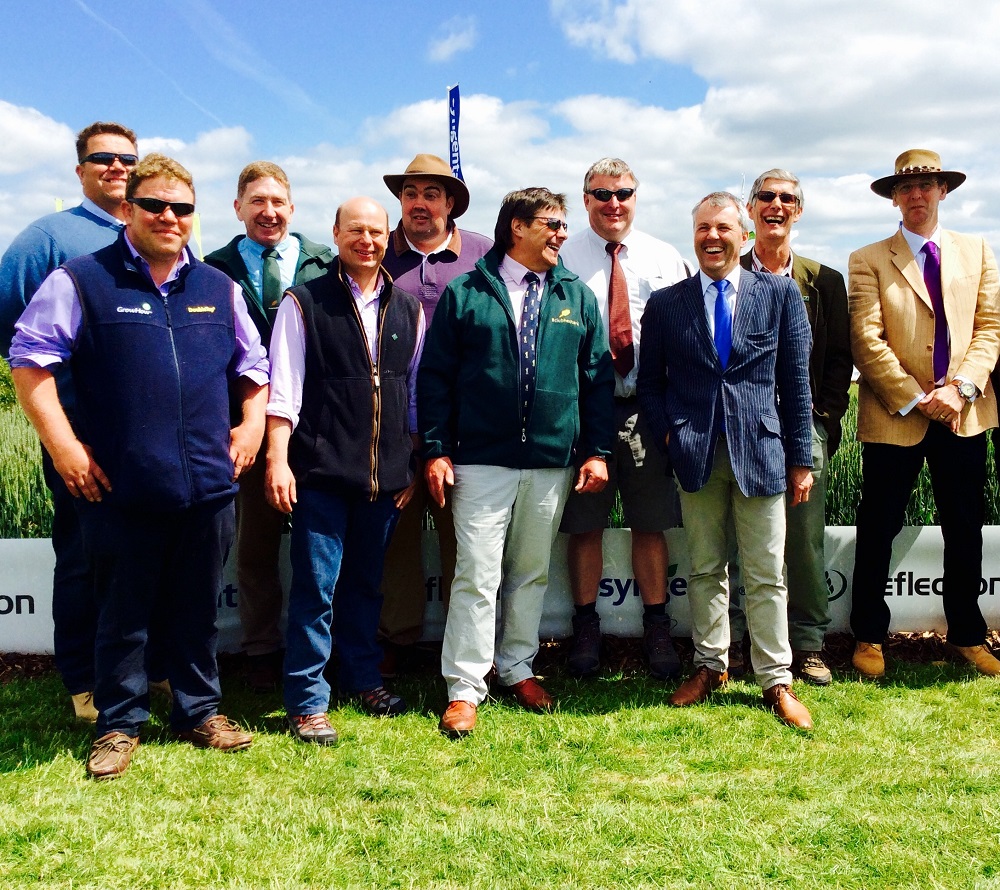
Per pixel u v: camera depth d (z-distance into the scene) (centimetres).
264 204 368
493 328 350
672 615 462
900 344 405
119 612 301
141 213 281
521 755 320
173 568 312
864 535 416
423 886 238
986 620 466
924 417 402
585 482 363
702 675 381
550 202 350
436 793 290
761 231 398
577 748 328
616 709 367
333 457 334
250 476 380
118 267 289
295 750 320
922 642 456
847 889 237
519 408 350
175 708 324
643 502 411
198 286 304
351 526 356
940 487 416
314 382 338
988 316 407
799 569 404
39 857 245
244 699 376
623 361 405
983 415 407
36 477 514
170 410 290
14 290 327
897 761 316
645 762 316
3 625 432
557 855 251
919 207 403
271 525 388
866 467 419
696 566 378
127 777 294
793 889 237
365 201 332
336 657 418
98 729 308
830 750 324
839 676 413
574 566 421
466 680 353
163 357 290
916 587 466
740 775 307
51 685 390
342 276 335
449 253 412
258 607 393
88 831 258
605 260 416
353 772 302
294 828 263
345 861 249
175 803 278
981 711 365
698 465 353
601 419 369
